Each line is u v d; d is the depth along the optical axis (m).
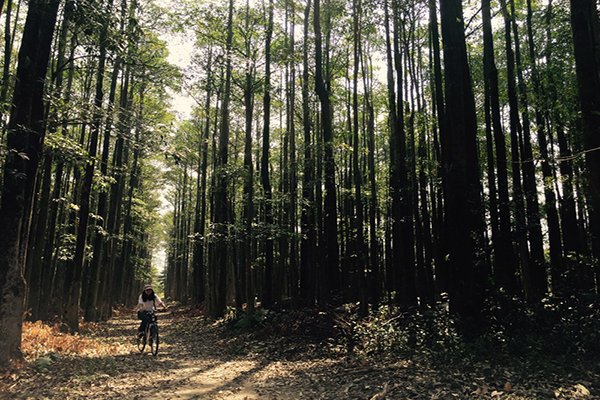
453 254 9.95
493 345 8.66
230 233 18.62
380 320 11.92
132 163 26.12
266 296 18.88
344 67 21.89
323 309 14.14
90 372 8.78
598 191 8.08
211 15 14.62
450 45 10.34
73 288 15.70
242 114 26.89
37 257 15.58
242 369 9.74
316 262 18.53
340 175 23.45
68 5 8.19
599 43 8.98
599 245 9.67
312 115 22.72
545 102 14.00
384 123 24.38
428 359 8.65
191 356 11.91
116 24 8.87
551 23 14.91
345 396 6.76
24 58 8.78
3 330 8.28
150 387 7.75
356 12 14.66
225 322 18.61
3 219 8.42
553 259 13.84
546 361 7.61
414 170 15.86
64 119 10.16
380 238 21.12
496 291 10.14
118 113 10.62
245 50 19.38
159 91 13.38
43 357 9.13
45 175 15.46
